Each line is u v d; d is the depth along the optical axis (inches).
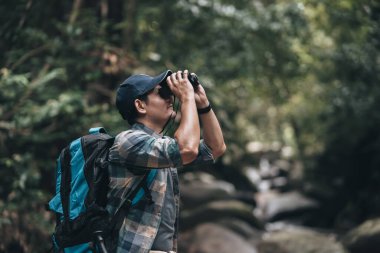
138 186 86.9
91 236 85.5
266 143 703.7
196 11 303.4
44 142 210.7
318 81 417.1
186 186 405.7
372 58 361.4
